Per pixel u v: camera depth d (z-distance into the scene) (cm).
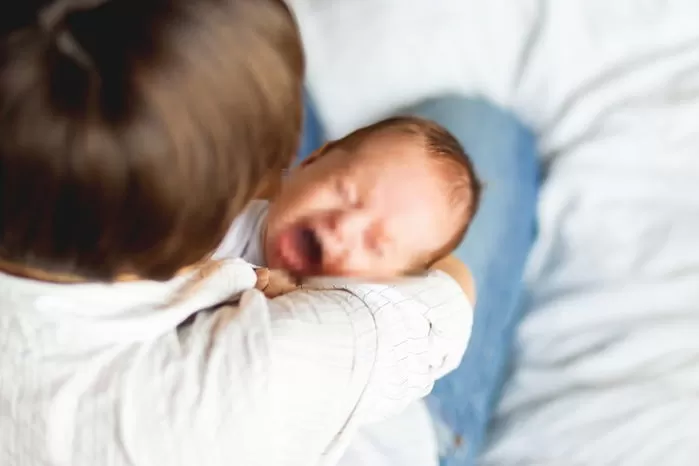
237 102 35
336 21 125
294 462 46
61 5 32
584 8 124
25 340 40
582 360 110
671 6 122
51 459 41
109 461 40
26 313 39
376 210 83
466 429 103
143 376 40
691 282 113
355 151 86
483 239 108
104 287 40
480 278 107
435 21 125
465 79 127
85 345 40
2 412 41
